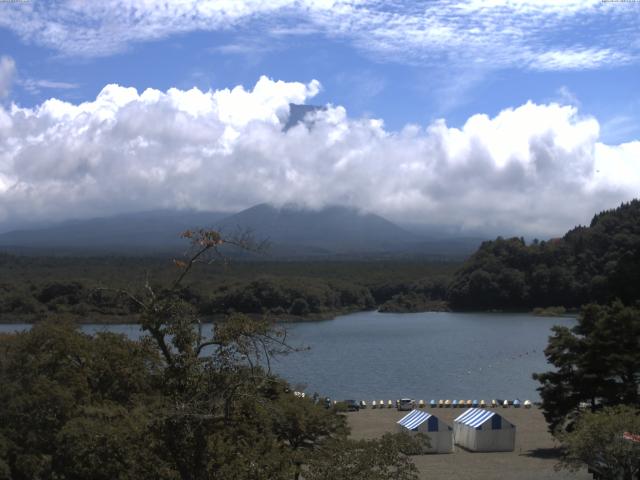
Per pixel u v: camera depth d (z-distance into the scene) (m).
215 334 21.39
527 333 173.50
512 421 75.94
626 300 124.25
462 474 51.22
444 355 136.38
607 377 57.00
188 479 21.05
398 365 124.19
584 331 60.56
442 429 60.84
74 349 37.22
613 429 38.44
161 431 20.98
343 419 51.19
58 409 32.28
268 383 23.20
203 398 21.12
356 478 24.62
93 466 24.92
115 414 29.23
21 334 40.12
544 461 55.91
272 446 23.30
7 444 30.72
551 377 58.62
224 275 175.25
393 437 26.34
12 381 34.69
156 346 22.31
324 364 125.75
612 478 39.47
